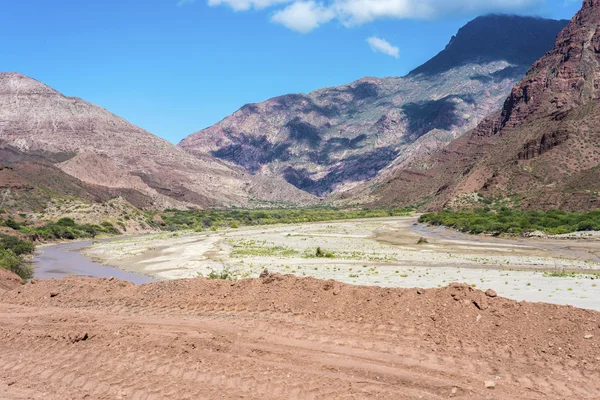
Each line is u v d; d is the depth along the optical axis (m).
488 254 57.03
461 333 14.66
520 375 12.38
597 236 68.94
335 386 12.43
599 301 23.55
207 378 13.52
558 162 132.25
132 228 119.69
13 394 13.83
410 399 11.64
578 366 12.47
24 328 18.69
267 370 13.48
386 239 84.25
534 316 14.71
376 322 16.02
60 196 133.62
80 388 13.91
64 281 24.72
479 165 160.62
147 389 13.38
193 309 19.56
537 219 90.50
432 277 37.06
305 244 74.75
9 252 52.66
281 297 18.97
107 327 17.78
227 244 76.62
